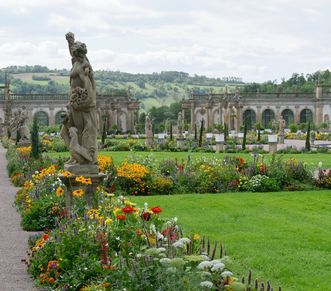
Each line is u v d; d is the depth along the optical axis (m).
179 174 24.89
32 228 16.06
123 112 110.62
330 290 10.49
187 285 7.04
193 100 111.44
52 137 73.12
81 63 15.38
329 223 16.94
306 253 13.15
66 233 11.06
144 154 48.09
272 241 14.35
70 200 15.21
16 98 104.31
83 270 9.71
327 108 108.06
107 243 10.24
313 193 23.75
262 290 6.89
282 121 67.00
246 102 107.81
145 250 8.59
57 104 106.19
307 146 52.09
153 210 9.93
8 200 22.28
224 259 7.36
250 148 55.56
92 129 15.61
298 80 155.50
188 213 18.64
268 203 20.86
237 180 24.88
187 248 8.76
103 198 14.87
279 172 25.42
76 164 15.38
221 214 18.44
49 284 10.05
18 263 12.28
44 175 20.44
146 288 7.73
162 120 144.75
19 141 49.38
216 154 48.25
